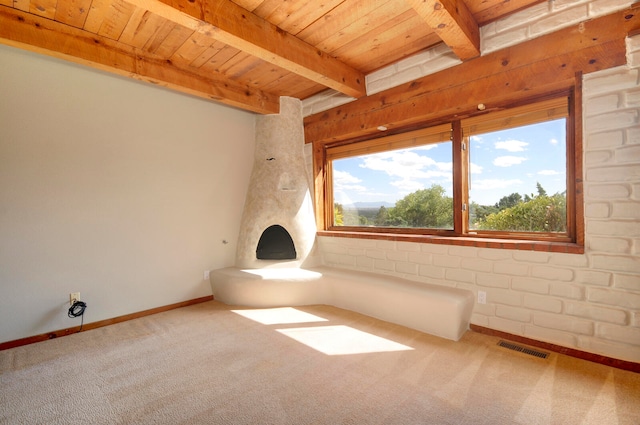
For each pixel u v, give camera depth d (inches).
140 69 102.2
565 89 86.4
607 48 75.4
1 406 65.5
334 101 139.0
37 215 98.7
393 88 117.8
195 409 63.9
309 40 99.9
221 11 78.1
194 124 136.2
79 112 106.3
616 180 74.6
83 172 107.3
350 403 64.9
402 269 118.3
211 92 121.0
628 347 73.9
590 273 78.5
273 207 141.3
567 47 81.0
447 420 59.2
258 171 149.8
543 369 76.2
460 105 100.5
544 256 85.5
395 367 78.7
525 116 93.9
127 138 117.1
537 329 87.1
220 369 79.4
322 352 87.4
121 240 115.6
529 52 87.0
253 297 128.1
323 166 155.3
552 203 90.5
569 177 86.2
